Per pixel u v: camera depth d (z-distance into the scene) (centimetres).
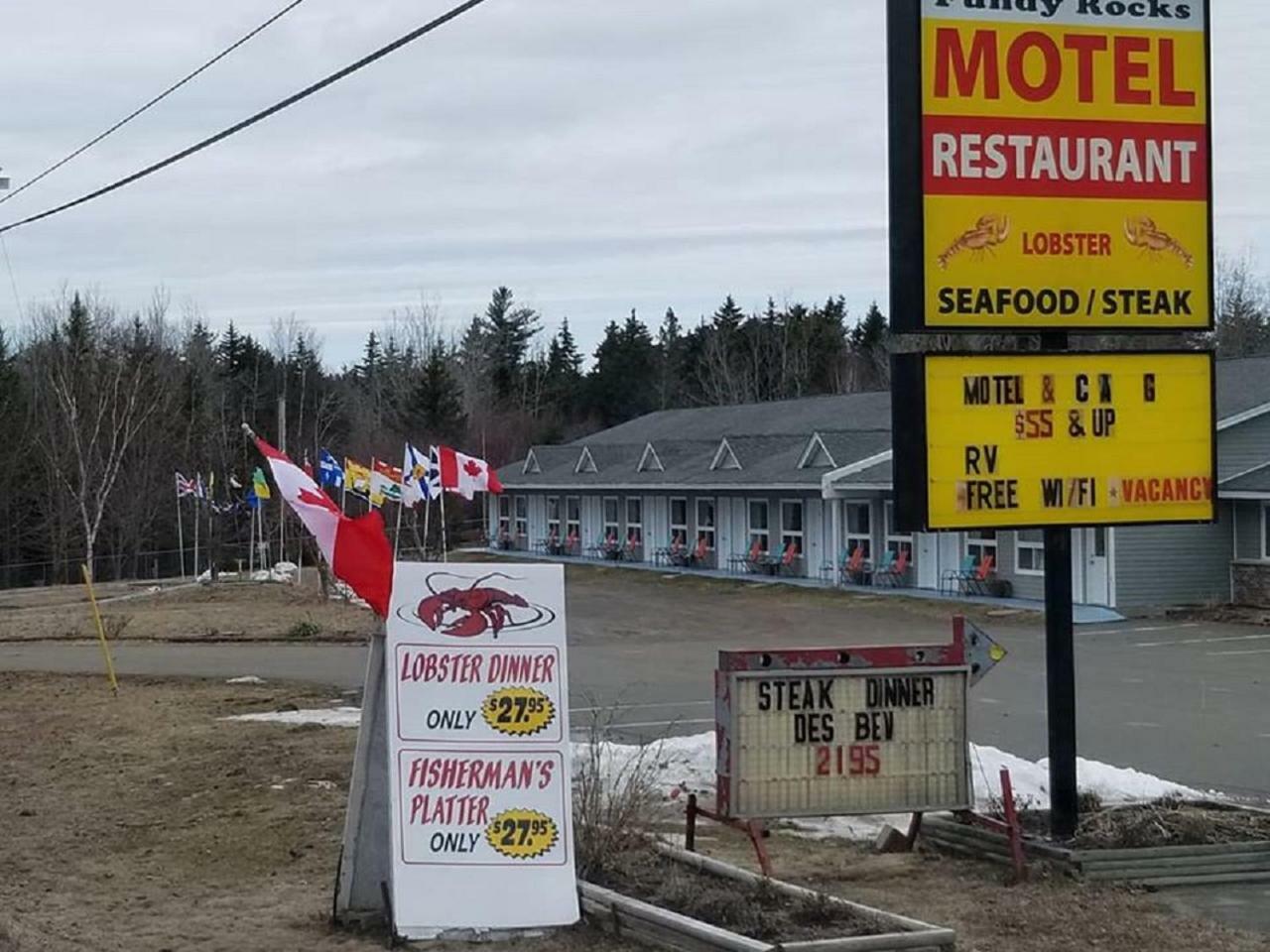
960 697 1026
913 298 1018
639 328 10231
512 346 11250
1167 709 1945
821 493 4209
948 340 1969
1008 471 1033
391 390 9481
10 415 6881
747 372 9625
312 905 937
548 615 888
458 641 875
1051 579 1048
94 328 7544
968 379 1027
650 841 998
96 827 1218
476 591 884
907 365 1020
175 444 6831
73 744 1673
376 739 884
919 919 881
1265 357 3888
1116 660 2550
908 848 1061
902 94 1020
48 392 6631
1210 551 3475
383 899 873
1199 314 1070
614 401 9988
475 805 855
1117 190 1055
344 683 2270
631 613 3606
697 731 1742
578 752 1337
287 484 875
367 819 880
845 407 5047
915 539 3962
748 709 985
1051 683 1045
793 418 5166
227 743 1625
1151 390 1062
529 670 878
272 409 8675
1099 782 1245
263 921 899
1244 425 3522
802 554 4412
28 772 1496
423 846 844
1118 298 1055
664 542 5175
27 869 1073
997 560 3700
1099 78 1051
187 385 7700
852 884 975
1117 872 977
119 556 6425
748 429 5278
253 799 1298
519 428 8944
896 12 1021
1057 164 1044
